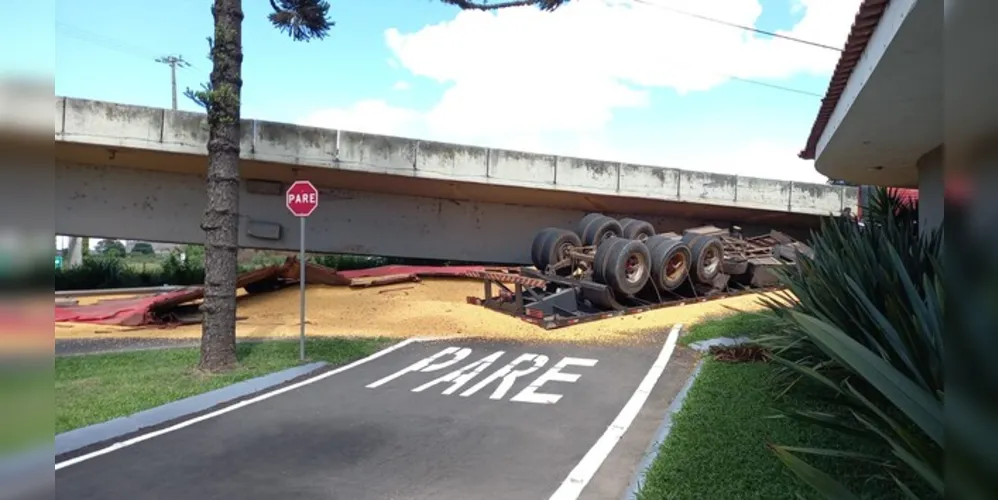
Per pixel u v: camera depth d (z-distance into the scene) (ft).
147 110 49.16
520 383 24.84
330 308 43.47
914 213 42.96
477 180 58.49
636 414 20.76
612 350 30.66
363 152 54.65
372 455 17.02
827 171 40.45
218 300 26.91
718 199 67.72
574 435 18.67
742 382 21.94
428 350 31.14
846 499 7.66
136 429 19.13
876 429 9.96
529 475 15.64
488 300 43.57
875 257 19.90
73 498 14.32
